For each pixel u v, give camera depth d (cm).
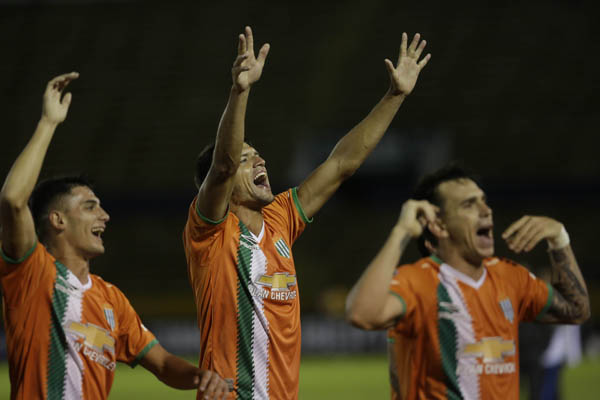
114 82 6438
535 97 5778
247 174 1005
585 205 5006
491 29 6269
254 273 974
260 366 962
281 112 5966
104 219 1033
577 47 6050
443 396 943
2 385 3103
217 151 913
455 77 5984
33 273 951
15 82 6456
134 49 6706
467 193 976
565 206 5034
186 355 4234
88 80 6462
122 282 5169
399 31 6406
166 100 6266
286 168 5569
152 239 5316
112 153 5900
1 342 3947
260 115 5959
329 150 5556
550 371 1942
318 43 6475
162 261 5228
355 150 1088
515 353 977
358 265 5075
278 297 984
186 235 998
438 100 5838
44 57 6669
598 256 4812
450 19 6438
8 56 6694
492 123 5634
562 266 1040
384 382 3125
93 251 1013
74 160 5866
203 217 955
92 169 5800
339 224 5288
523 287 1019
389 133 5288
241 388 954
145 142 5975
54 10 7112
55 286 965
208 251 970
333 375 3406
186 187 5403
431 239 1017
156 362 1039
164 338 4247
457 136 5575
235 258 970
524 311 1024
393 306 919
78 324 969
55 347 953
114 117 6169
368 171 5191
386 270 882
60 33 6894
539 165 5375
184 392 2928
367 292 875
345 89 6034
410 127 5675
